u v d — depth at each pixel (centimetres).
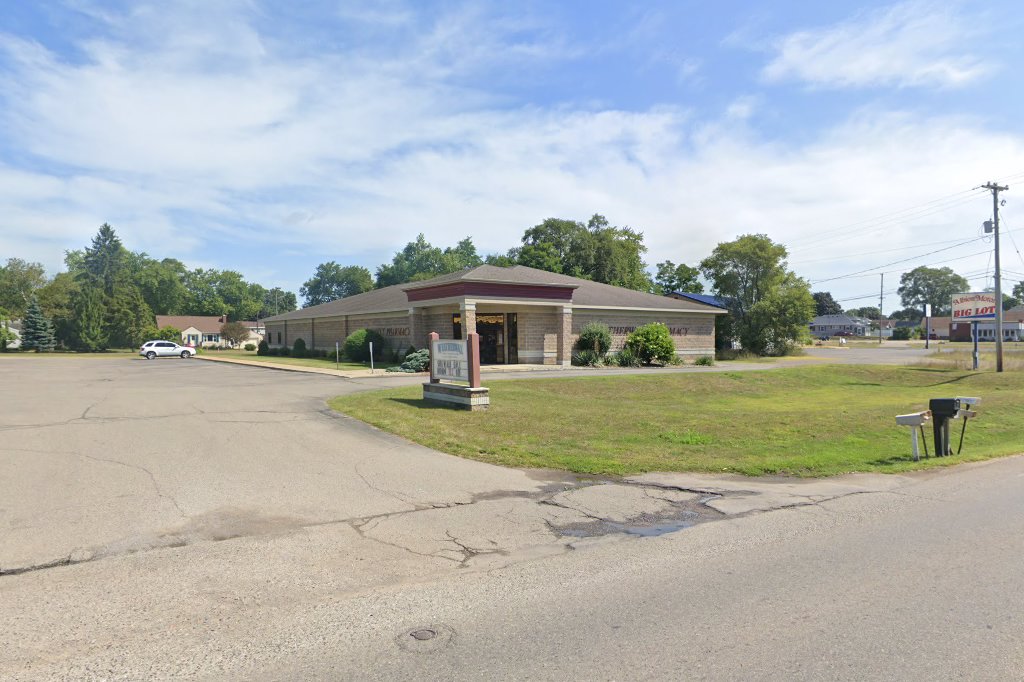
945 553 555
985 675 342
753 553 557
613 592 463
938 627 402
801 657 362
